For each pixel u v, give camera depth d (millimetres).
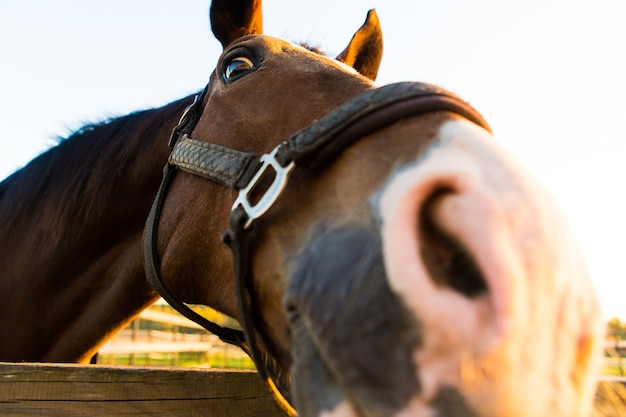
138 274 1633
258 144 1170
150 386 1308
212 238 1232
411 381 641
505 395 597
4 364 1187
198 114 1441
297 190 972
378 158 845
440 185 714
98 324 1727
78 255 1740
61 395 1212
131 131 1775
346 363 695
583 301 663
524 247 651
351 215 820
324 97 1155
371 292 703
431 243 695
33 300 1788
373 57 1864
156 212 1396
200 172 1252
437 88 920
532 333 614
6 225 1890
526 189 701
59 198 1793
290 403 1208
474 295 649
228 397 1411
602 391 994
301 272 828
